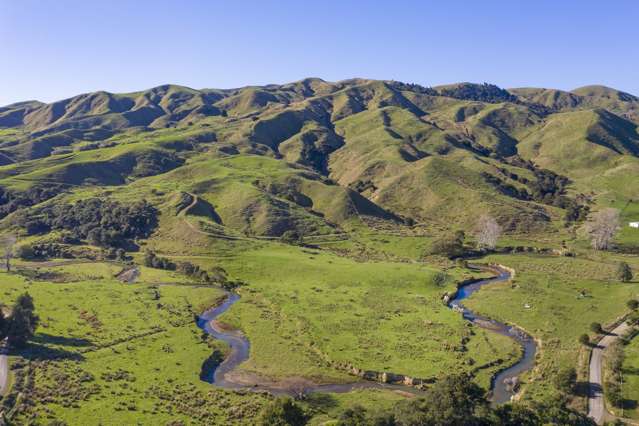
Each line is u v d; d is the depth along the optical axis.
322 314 109.88
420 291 128.00
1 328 83.94
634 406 70.56
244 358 90.62
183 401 71.69
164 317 107.69
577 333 99.38
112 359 84.38
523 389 77.25
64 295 116.88
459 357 89.00
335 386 79.94
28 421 62.00
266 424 59.81
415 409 59.69
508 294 125.25
